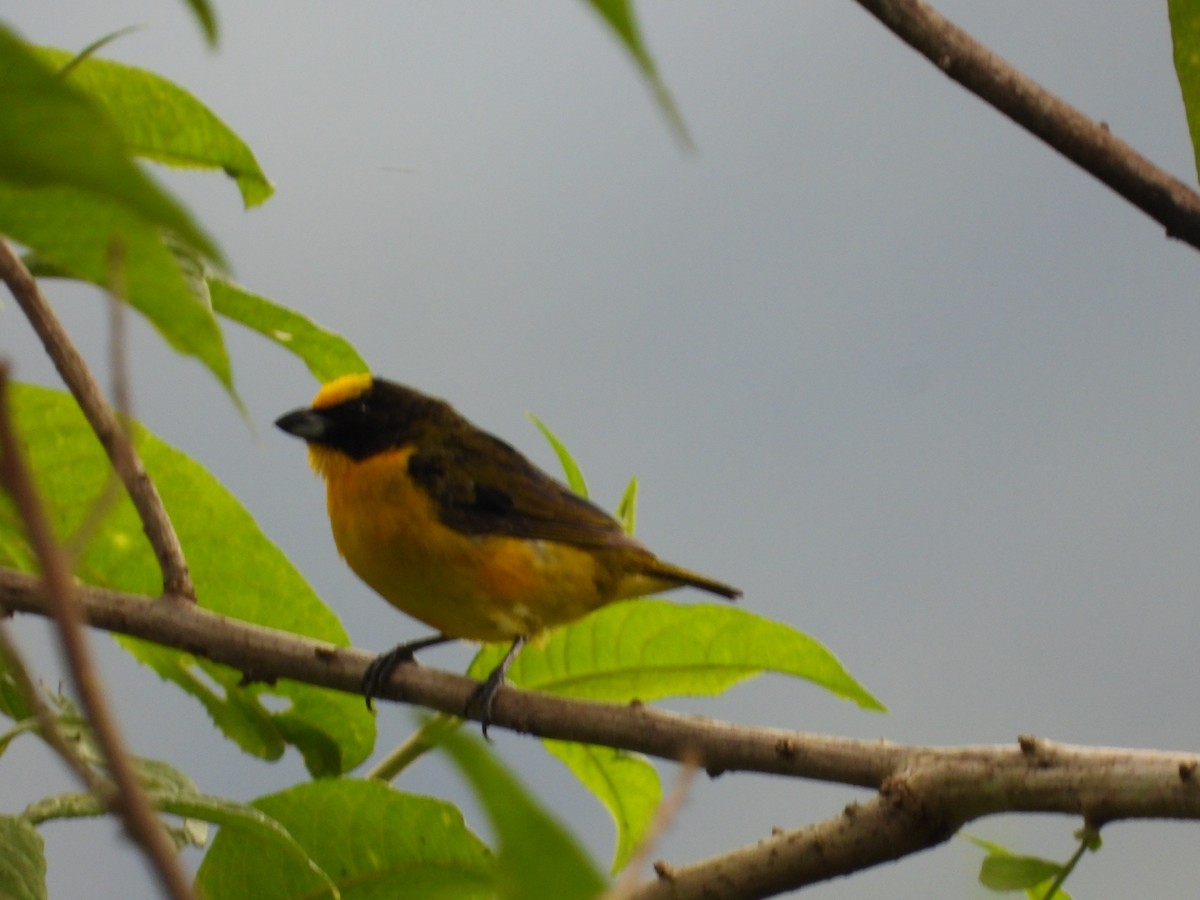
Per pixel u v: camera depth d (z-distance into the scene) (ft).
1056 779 19.75
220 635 25.09
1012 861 19.53
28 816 20.20
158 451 26.55
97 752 21.36
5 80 7.54
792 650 26.73
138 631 24.95
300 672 25.59
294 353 27.55
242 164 25.76
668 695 27.86
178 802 20.67
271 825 21.08
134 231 12.50
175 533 26.63
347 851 22.90
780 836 21.16
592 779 27.96
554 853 7.04
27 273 23.62
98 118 7.52
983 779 20.33
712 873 21.06
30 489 6.89
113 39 21.08
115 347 10.23
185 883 6.77
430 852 22.89
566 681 27.84
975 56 21.21
